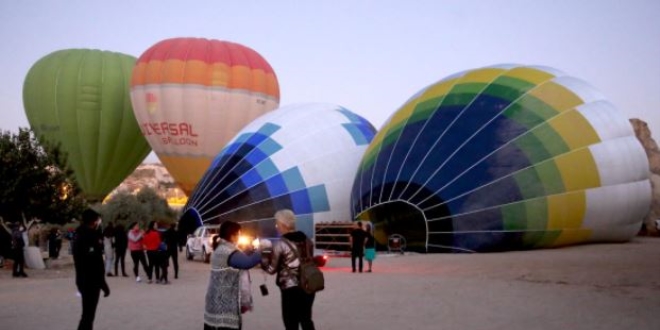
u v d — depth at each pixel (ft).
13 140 68.18
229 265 17.65
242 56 117.50
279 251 19.25
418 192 67.72
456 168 66.74
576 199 66.33
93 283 21.56
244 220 77.56
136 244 46.39
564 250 65.51
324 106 98.43
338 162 87.35
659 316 25.91
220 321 17.79
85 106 127.03
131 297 35.50
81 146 128.06
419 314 27.50
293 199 80.43
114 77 131.03
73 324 26.40
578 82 73.87
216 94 111.04
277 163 82.17
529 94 69.62
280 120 90.17
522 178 64.90
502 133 66.90
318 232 76.54
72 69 128.57
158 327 25.45
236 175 80.33
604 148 68.74
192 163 112.27
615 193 68.95
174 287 41.70
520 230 64.80
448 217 65.92
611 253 60.34
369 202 72.74
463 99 71.77
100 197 134.41
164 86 110.52
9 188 64.80
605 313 26.73
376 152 75.87
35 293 38.52
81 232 21.66
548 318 25.80
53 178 69.87
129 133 132.77
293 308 19.12
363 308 29.40
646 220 116.78
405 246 70.38
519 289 35.29
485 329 23.77
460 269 48.34
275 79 122.52
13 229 53.21
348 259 65.62
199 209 80.18
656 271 43.39
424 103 74.84
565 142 66.74
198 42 116.37
